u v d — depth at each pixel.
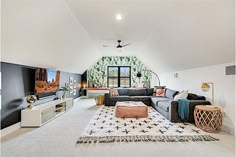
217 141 2.82
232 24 2.37
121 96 6.52
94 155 2.31
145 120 4.18
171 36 3.99
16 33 2.59
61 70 5.96
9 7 2.14
